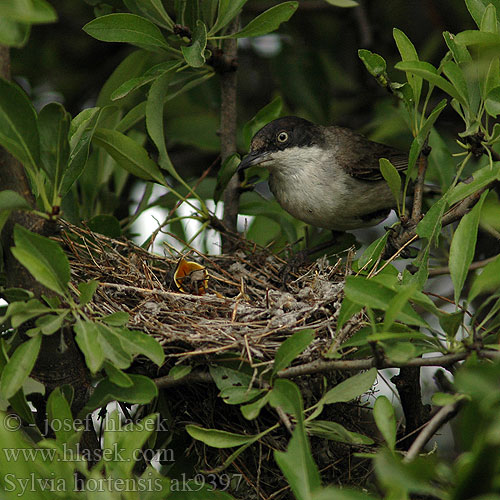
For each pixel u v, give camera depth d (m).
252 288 10.34
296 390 6.21
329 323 8.15
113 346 6.37
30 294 6.25
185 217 10.23
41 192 6.27
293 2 8.42
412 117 8.54
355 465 8.11
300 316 8.49
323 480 8.06
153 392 6.51
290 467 5.30
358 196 11.41
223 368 7.41
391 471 4.61
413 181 11.20
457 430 9.04
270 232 11.82
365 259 8.29
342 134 11.72
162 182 9.42
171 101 13.65
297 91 13.14
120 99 9.73
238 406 8.11
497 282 6.12
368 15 14.22
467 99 7.45
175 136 12.77
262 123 11.40
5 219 6.21
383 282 6.71
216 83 13.09
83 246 9.12
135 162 9.25
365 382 6.57
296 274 10.70
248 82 14.63
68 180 7.81
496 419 4.46
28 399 7.36
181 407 8.23
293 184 11.41
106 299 8.41
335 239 11.77
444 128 12.85
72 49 14.50
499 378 4.88
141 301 8.79
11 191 6.00
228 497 6.80
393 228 9.10
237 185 11.01
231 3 8.53
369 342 6.18
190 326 8.13
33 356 6.10
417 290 6.75
